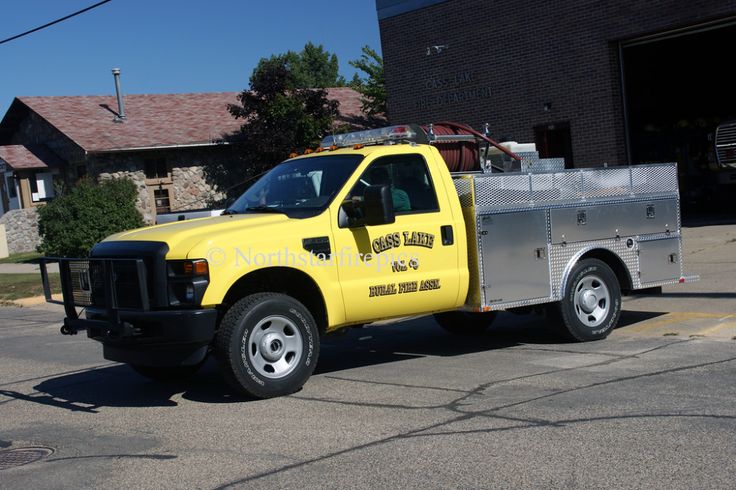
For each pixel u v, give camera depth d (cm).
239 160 3180
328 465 534
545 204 879
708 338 879
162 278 703
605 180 930
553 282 887
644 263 962
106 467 561
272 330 728
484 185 836
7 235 3191
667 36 1847
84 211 2470
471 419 620
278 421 650
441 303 827
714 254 1455
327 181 800
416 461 530
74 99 3325
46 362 1030
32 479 544
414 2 2256
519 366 807
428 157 835
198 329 688
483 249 835
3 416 739
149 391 812
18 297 1861
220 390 794
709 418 586
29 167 3044
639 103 2372
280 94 2917
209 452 580
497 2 2075
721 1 1673
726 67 2547
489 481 487
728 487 459
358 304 774
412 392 720
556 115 1992
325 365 884
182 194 3061
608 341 912
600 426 581
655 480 474
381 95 3403
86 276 761
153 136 3014
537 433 573
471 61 2153
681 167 2392
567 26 1944
